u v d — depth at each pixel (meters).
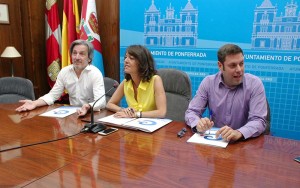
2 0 3.33
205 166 1.01
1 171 0.97
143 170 0.98
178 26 2.94
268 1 2.50
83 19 3.19
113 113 1.83
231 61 1.49
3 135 1.37
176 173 0.96
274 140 1.30
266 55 2.60
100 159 1.08
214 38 2.79
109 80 2.36
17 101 2.28
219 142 1.26
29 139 1.31
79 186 0.87
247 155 1.11
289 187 0.86
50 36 3.49
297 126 2.59
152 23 3.06
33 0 3.55
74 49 2.17
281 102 2.63
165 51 3.06
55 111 1.84
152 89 1.87
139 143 1.26
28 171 0.97
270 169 0.98
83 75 2.20
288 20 2.46
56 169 0.99
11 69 3.47
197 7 2.80
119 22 3.31
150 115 1.69
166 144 1.24
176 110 1.95
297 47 2.47
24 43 3.63
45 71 3.81
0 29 3.36
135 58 1.83
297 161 1.05
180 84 1.99
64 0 3.37
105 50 3.48
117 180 0.91
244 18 2.62
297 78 2.52
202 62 2.89
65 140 1.30
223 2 2.68
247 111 1.61
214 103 1.69
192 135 1.37
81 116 1.73
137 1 3.09
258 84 1.56
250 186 0.86
